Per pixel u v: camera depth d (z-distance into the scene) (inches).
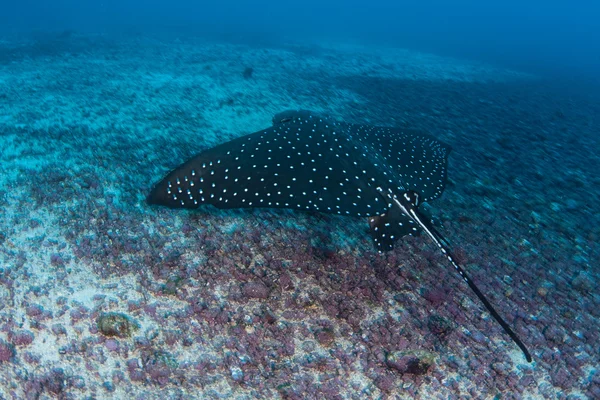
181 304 144.2
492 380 130.3
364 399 120.1
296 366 127.0
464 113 434.6
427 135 237.9
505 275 176.7
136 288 148.2
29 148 246.2
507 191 252.7
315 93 454.3
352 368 128.5
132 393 115.0
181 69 545.6
